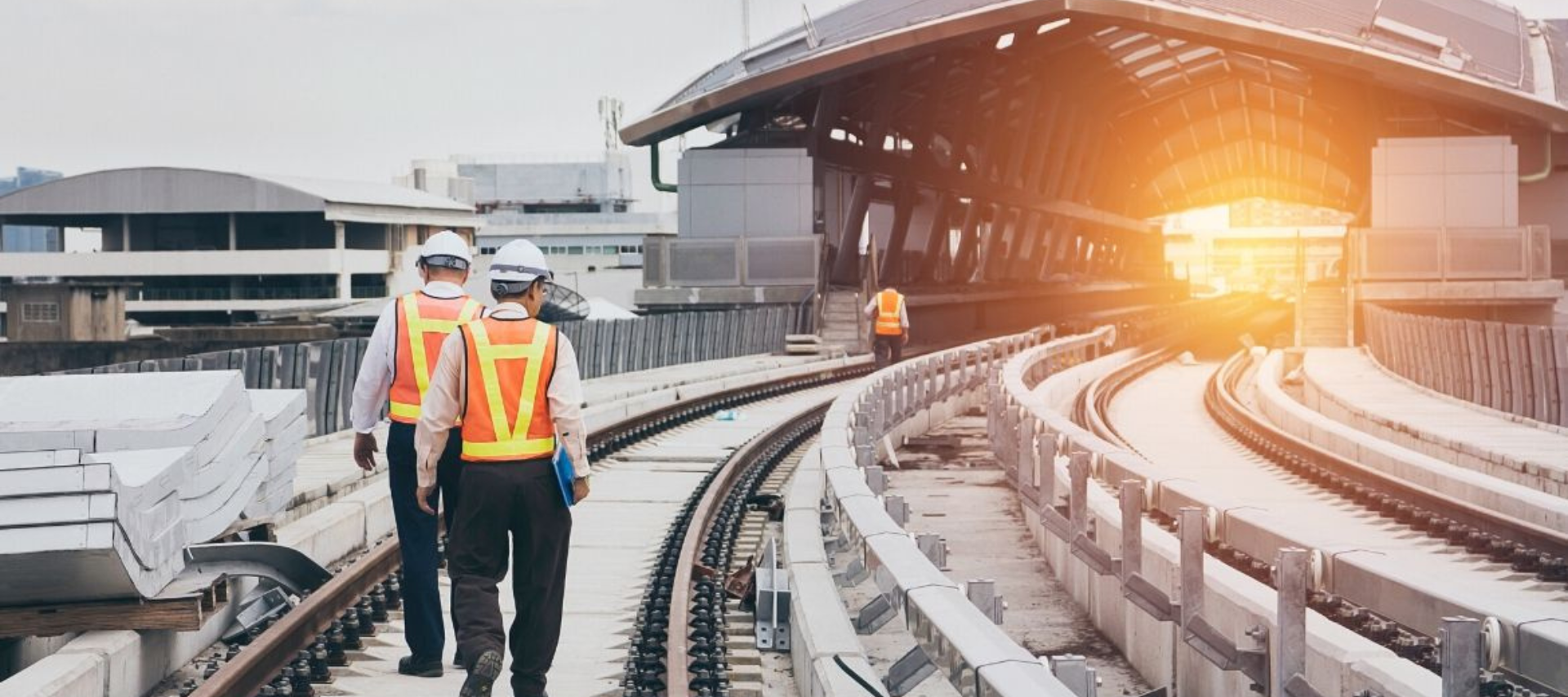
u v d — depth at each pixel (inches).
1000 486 770.2
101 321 2519.7
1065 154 2957.7
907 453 909.8
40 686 263.9
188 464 347.9
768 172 2064.5
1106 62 2741.1
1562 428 890.1
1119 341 1919.3
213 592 347.9
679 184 2078.0
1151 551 372.2
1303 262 2192.4
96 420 382.0
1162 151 3998.5
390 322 325.1
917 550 288.8
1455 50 2075.5
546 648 286.7
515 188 6412.4
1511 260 1987.0
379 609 403.2
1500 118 2145.7
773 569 378.3
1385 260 2003.0
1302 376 1567.4
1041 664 194.5
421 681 334.3
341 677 337.7
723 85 2094.0
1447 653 209.2
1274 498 692.7
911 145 2709.2
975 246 2765.7
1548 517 564.7
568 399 279.1
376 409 331.0
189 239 4200.3
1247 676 293.1
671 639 344.2
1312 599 378.9
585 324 1283.2
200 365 624.4
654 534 557.6
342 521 514.3
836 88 2137.1
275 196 4055.1
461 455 280.5
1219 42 2037.4
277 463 447.5
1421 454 841.5
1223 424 1081.4
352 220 4131.4
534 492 279.0
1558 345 916.0
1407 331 1364.4
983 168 2682.1
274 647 329.1
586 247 5728.3
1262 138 3794.3
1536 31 2455.7
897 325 1275.8
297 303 4062.5
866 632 326.6
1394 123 2245.3
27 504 294.0
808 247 2031.3
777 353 1924.2
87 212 4104.3
